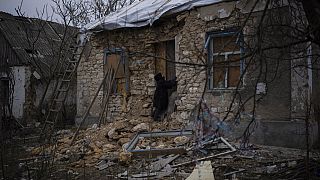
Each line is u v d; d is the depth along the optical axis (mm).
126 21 11375
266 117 8586
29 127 13945
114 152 8227
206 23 9656
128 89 11945
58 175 6586
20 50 18188
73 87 17391
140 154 7738
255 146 8344
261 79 8586
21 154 7562
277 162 6750
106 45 12352
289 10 5695
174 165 6973
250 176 6094
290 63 8117
